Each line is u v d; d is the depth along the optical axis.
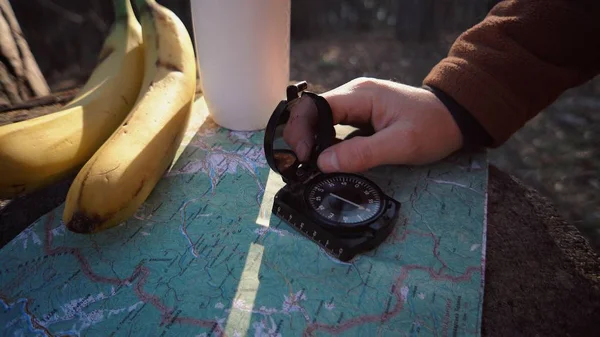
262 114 0.99
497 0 2.58
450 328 0.62
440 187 0.86
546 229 0.80
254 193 0.85
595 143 2.13
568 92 2.49
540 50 0.83
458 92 0.84
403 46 2.88
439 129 0.83
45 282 0.67
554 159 2.06
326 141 0.83
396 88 0.86
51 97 1.09
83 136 0.77
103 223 0.67
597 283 0.70
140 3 0.95
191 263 0.71
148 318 0.62
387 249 0.73
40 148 0.70
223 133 1.01
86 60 2.50
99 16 2.64
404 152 0.81
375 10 3.18
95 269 0.70
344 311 0.64
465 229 0.77
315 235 0.74
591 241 1.67
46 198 0.84
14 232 0.78
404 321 0.63
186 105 0.84
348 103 0.84
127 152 0.71
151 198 0.83
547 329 0.63
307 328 0.61
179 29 0.93
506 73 0.83
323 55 2.81
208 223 0.78
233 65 0.90
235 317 0.63
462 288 0.67
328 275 0.69
